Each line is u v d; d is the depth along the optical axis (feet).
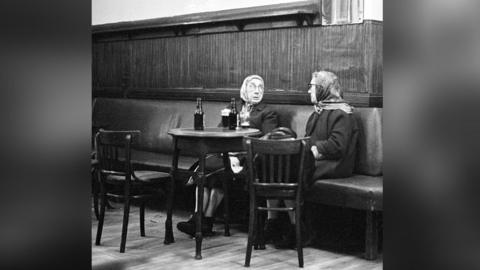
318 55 18.95
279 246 15.84
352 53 18.08
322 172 15.55
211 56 22.27
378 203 14.30
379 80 18.01
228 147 15.06
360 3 17.81
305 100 19.13
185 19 22.56
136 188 16.17
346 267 14.05
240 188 17.38
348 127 15.81
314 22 18.95
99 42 27.25
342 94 16.65
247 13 20.21
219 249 15.69
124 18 25.82
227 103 20.58
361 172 16.38
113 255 14.93
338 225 17.31
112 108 24.41
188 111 21.52
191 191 21.08
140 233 17.21
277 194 14.05
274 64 20.18
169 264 14.30
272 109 18.88
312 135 16.40
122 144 15.01
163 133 21.83
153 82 24.75
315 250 15.62
